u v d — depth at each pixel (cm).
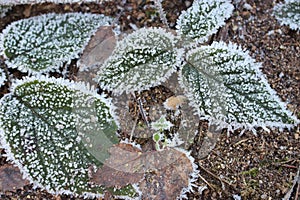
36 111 32
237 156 32
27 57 33
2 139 31
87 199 32
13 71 34
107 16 35
